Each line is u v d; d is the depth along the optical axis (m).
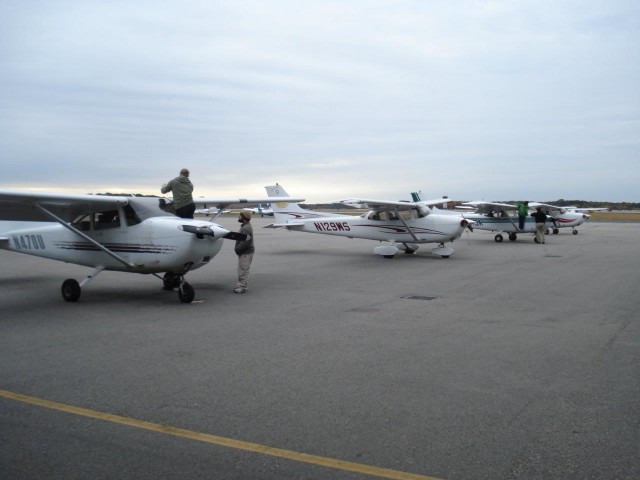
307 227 20.17
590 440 3.61
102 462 3.35
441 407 4.23
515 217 24.62
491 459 3.34
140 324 7.55
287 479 3.12
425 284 11.51
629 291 10.27
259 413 4.14
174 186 9.98
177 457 3.41
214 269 14.62
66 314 8.33
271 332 7.00
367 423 3.92
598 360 5.57
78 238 10.25
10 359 5.74
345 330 7.09
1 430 3.86
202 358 5.75
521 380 4.91
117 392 4.66
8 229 11.34
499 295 9.96
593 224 44.75
